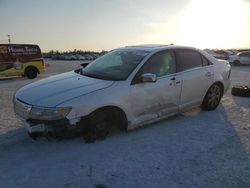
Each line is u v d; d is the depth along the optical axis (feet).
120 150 14.78
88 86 15.75
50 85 16.47
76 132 14.76
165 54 18.70
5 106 24.77
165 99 18.15
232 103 25.46
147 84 17.01
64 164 13.32
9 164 13.32
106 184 11.68
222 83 22.59
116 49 20.45
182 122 19.44
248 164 13.47
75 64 112.47
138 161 13.64
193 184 11.71
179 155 14.33
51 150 14.76
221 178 12.17
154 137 16.60
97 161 13.60
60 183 11.75
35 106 14.43
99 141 15.76
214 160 13.83
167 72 18.42
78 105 14.43
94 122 15.23
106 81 16.31
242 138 16.71
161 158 13.97
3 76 51.01
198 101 20.95
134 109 16.61
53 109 14.05
